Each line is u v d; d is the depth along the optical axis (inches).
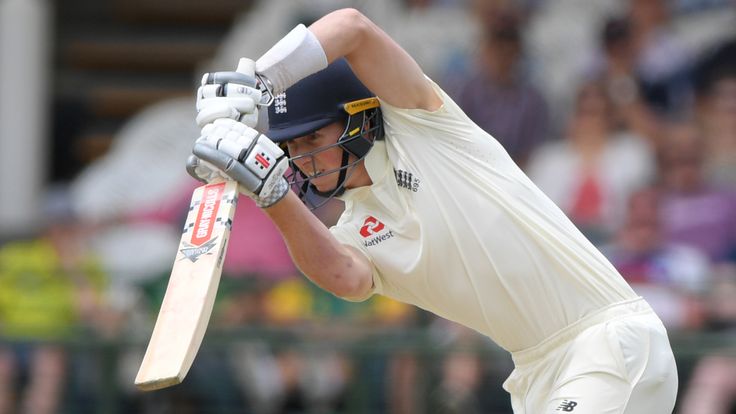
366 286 529.0
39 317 1032.2
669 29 1189.7
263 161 464.8
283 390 962.1
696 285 910.4
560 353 529.7
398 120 520.7
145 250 1127.0
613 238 984.9
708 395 862.5
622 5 1228.5
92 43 1571.1
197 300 451.5
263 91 482.9
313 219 493.0
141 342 994.7
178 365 437.7
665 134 1088.8
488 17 1227.2
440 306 546.9
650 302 913.5
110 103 1525.6
